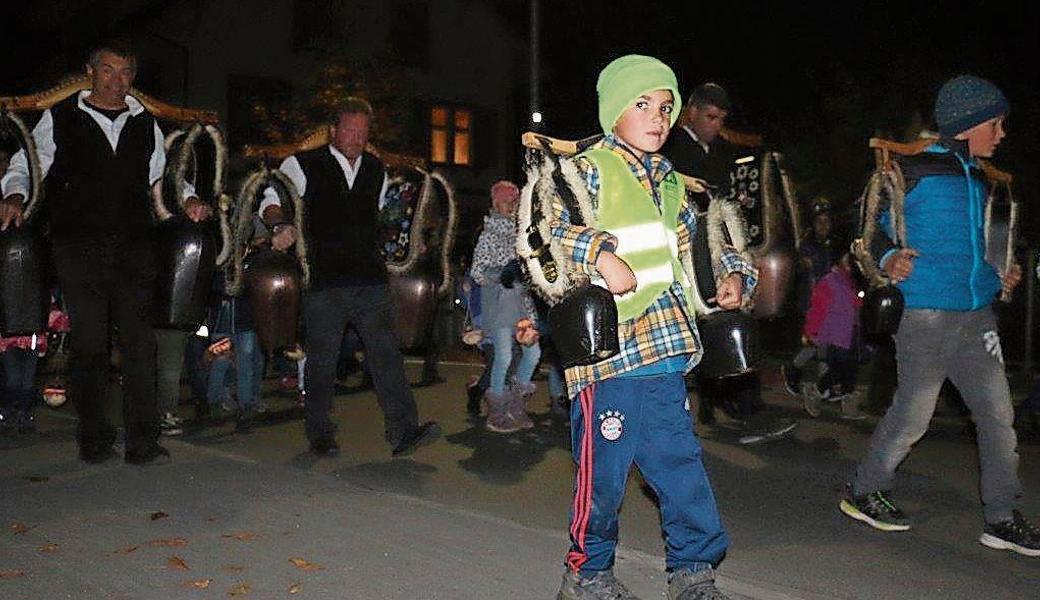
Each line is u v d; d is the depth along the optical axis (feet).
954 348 17.89
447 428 30.12
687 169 23.09
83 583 15.29
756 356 14.70
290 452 26.40
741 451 26.73
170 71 96.58
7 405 26.32
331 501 19.88
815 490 22.77
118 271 21.62
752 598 15.29
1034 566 17.69
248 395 29.60
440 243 26.63
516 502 21.62
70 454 23.40
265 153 25.26
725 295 14.37
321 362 24.97
